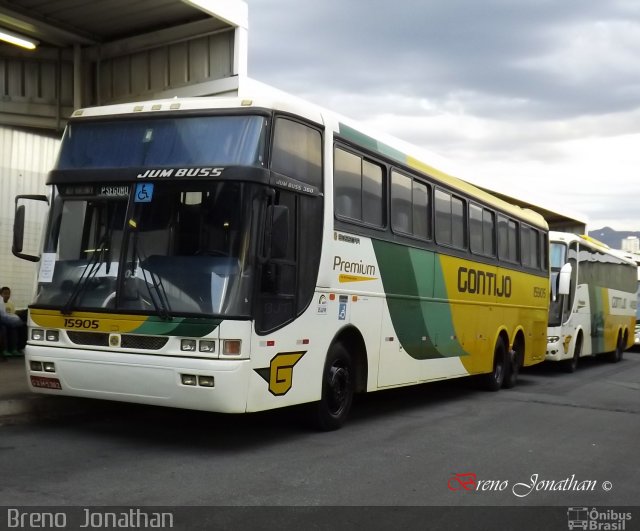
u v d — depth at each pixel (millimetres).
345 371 9680
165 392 7672
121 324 7859
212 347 7543
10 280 15617
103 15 13812
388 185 10711
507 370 16016
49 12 13711
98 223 8266
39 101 15258
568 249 20516
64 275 8281
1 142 15430
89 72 15352
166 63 14477
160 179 8086
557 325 20047
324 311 9016
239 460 7727
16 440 8156
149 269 7914
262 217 7922
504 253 15648
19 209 8711
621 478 7824
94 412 9914
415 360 11570
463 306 13391
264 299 7934
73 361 8023
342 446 8719
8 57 15102
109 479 6715
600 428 11094
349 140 9703
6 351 13734
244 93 13508
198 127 8305
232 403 7527
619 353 27281
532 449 9180
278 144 8297
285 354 8266
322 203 9008
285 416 9727
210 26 13727
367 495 6660
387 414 11656
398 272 10930
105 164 8453
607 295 25109
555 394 15508
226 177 7852
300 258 8578
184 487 6578
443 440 9500
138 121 8570
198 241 7859
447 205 12828
